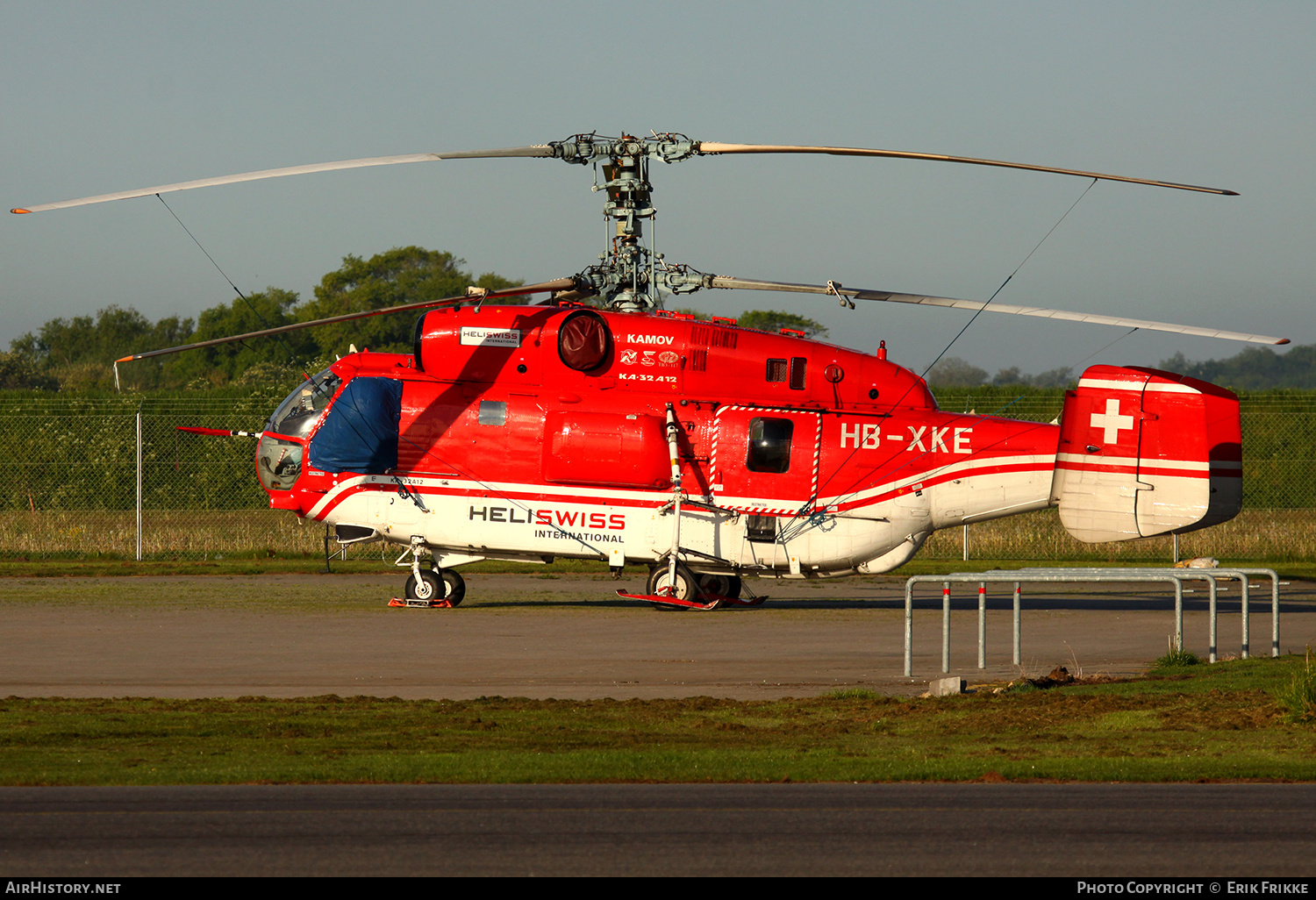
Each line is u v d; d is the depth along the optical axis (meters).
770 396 70.19
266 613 67.75
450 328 72.00
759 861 23.80
